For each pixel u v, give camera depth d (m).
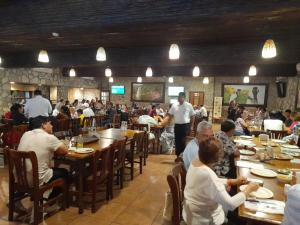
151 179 3.84
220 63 5.15
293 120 5.43
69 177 2.77
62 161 2.92
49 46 5.91
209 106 12.09
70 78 11.47
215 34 4.33
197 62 5.28
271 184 1.82
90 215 2.65
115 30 3.54
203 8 2.82
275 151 3.05
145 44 5.43
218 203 1.55
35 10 3.61
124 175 3.96
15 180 2.40
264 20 3.42
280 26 3.74
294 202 1.04
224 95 11.88
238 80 11.63
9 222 2.41
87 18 3.30
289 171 2.10
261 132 5.23
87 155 2.61
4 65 7.23
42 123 2.55
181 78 12.45
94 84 13.62
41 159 2.37
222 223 1.67
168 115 5.05
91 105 10.05
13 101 8.69
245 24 3.66
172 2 2.93
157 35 4.57
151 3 3.00
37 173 2.25
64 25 3.43
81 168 2.64
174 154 5.52
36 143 2.35
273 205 1.45
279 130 4.87
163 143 5.70
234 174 2.48
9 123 4.96
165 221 1.72
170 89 12.65
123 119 7.95
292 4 2.52
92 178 2.71
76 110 7.93
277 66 7.43
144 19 3.04
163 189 3.44
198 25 3.38
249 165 2.30
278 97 10.20
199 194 1.57
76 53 6.40
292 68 7.28
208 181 1.53
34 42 5.48
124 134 4.14
